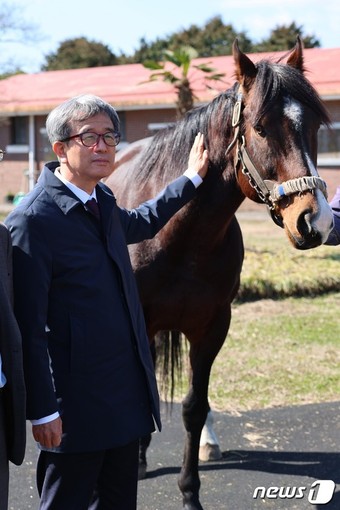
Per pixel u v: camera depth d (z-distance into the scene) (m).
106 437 2.43
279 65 3.04
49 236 2.38
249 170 3.05
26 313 2.35
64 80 23.33
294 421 4.65
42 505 2.54
